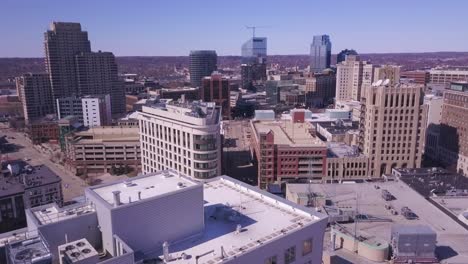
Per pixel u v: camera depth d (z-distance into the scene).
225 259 50.53
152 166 180.75
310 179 190.75
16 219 146.88
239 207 69.00
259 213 66.38
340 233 126.62
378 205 150.25
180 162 163.25
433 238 112.00
